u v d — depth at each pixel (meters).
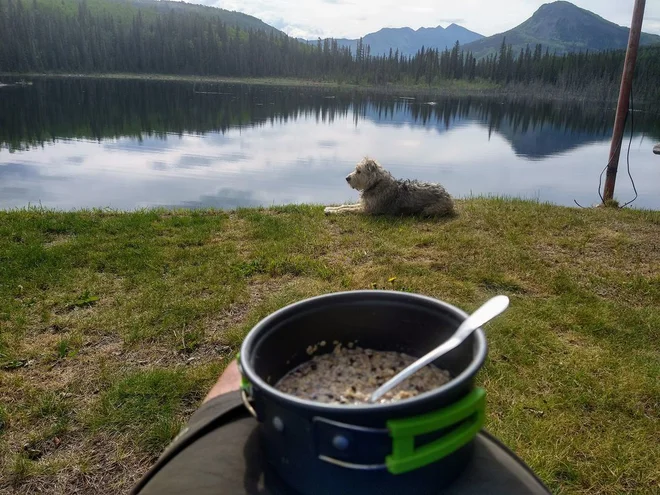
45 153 10.16
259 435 0.48
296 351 0.56
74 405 1.43
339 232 2.98
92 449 1.28
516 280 2.24
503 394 1.45
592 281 2.25
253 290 2.16
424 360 0.46
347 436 0.38
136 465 1.24
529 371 1.57
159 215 3.31
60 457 1.25
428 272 2.31
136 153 10.75
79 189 7.24
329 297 0.58
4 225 2.89
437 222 3.17
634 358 1.65
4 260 2.37
